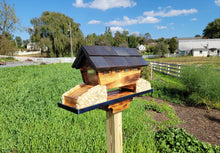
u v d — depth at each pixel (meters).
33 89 7.27
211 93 6.36
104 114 4.81
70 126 3.89
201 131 4.47
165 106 6.43
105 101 1.63
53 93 6.50
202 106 6.77
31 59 35.94
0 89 7.51
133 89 2.09
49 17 43.34
